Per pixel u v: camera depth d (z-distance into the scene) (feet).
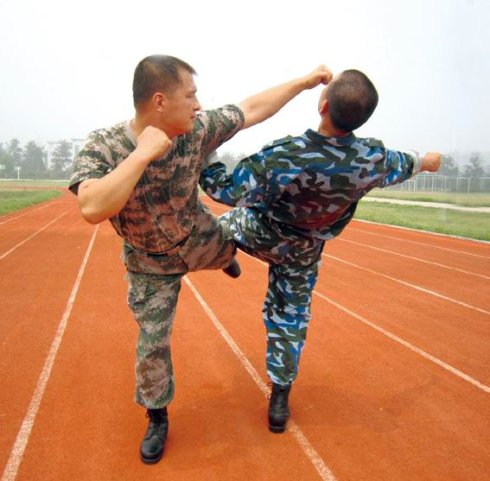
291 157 8.85
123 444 10.32
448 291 24.75
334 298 22.77
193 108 8.02
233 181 9.11
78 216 71.56
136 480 9.11
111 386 13.09
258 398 12.46
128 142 8.31
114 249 37.37
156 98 7.77
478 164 135.13
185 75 7.90
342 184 9.04
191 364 14.58
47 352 15.43
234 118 9.12
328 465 9.62
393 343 16.69
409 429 11.06
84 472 9.35
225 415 11.57
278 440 10.51
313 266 10.68
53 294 22.65
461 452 10.16
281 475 9.27
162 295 9.55
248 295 22.89
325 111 8.68
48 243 40.81
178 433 10.76
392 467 9.59
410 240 47.98
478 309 21.33
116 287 24.18
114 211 7.07
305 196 9.23
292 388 13.11
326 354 15.57
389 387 13.25
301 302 10.77
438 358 15.40
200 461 9.71
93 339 16.67
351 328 18.25
